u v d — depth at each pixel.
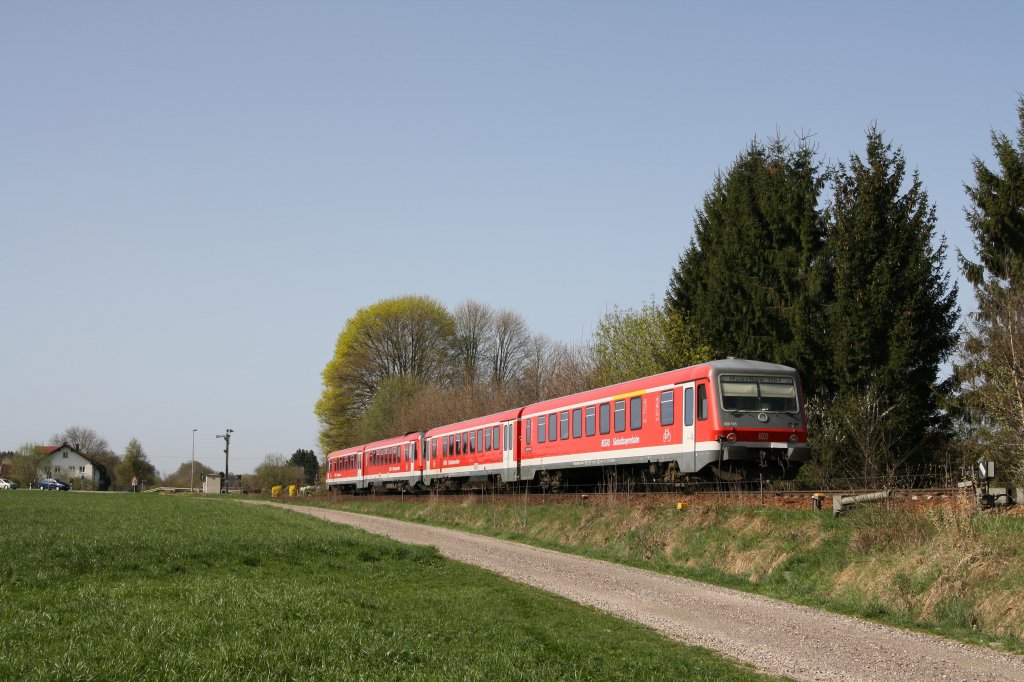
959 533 17.91
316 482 108.12
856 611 17.56
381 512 50.53
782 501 24.11
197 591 16.42
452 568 23.41
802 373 36.88
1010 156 33.59
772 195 40.44
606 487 33.66
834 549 20.19
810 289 37.91
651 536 25.77
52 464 144.25
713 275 42.06
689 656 14.00
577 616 17.08
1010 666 13.62
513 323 85.19
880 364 34.62
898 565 18.16
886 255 34.81
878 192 35.53
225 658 11.22
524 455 39.69
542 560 25.98
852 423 32.78
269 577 19.83
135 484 110.25
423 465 54.12
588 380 52.31
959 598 16.47
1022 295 30.25
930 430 34.28
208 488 107.31
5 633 12.32
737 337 40.38
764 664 13.76
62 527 29.81
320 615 14.48
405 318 82.25
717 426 27.20
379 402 77.25
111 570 19.33
